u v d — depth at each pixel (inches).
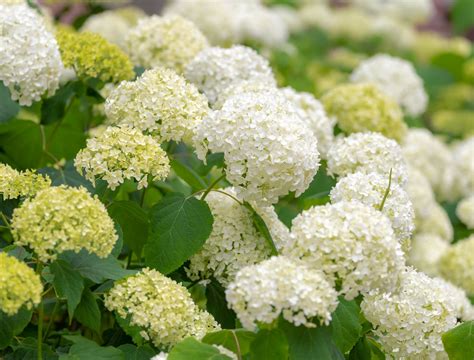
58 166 151.9
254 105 125.8
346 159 151.3
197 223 129.3
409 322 128.5
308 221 113.9
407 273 131.5
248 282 105.3
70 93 152.7
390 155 150.9
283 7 403.2
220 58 160.2
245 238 132.3
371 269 111.4
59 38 152.7
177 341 117.0
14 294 101.6
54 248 107.3
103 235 109.8
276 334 108.7
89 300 118.0
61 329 144.6
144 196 156.5
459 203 245.4
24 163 165.3
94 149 121.8
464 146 260.5
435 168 245.0
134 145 121.6
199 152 128.3
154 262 129.0
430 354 130.2
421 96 254.1
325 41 376.8
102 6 241.8
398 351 130.0
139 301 117.0
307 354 106.7
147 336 116.5
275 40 263.3
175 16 178.4
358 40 379.6
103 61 151.4
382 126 186.2
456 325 134.6
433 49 406.0
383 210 129.6
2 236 152.9
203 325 119.3
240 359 111.9
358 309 133.5
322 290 106.3
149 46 173.6
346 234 111.3
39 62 140.9
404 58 385.1
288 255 114.1
